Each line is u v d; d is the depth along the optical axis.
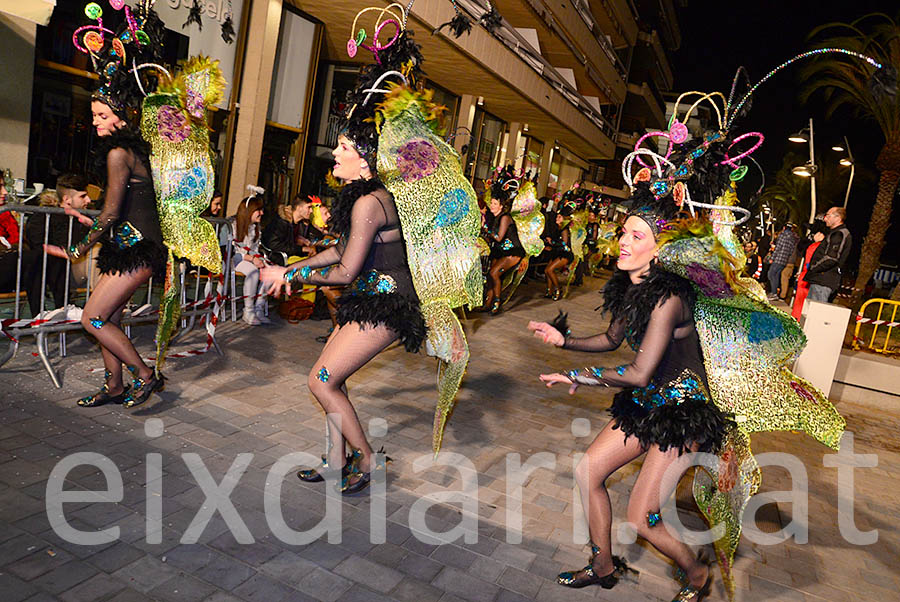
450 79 14.72
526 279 16.75
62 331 4.91
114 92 3.99
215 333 6.67
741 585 3.44
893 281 29.72
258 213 7.26
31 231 5.55
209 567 2.89
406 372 6.43
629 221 2.89
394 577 3.02
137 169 4.08
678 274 2.77
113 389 4.41
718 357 2.87
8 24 6.87
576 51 19.77
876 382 8.49
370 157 3.48
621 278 3.03
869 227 15.57
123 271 4.12
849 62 15.12
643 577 3.34
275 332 7.12
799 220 36.31
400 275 3.51
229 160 9.62
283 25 10.29
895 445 6.83
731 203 3.30
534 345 9.00
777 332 2.90
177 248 4.29
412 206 3.40
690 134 3.06
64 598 2.55
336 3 9.85
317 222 7.91
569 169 29.03
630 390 2.99
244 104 9.55
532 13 15.49
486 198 10.70
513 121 20.11
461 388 6.30
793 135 10.91
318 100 13.39
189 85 4.25
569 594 3.10
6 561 2.71
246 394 5.10
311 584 2.88
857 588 3.62
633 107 37.44
